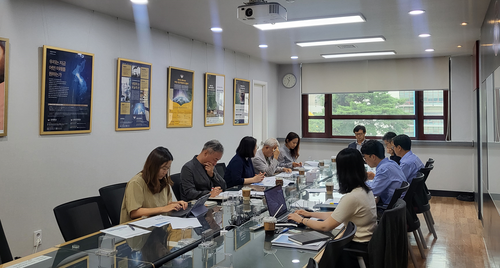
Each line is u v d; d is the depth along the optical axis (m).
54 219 3.70
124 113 4.45
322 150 8.09
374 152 3.60
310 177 4.14
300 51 6.61
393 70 7.42
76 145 3.92
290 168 5.39
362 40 5.57
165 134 5.14
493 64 3.54
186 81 5.46
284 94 8.38
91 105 4.03
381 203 3.64
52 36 3.66
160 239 2.14
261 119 7.86
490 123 3.83
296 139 5.71
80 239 2.15
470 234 4.84
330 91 7.96
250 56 7.20
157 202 2.94
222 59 6.34
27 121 3.46
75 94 3.86
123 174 4.50
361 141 6.32
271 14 3.01
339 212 2.39
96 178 4.14
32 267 1.75
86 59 3.96
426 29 4.89
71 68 3.81
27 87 3.45
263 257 1.90
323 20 4.36
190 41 5.55
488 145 4.01
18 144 3.39
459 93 7.04
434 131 7.49
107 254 1.90
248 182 4.02
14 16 3.33
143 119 4.74
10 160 3.33
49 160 3.66
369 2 3.75
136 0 3.73
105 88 4.24
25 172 3.45
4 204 3.29
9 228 3.33
